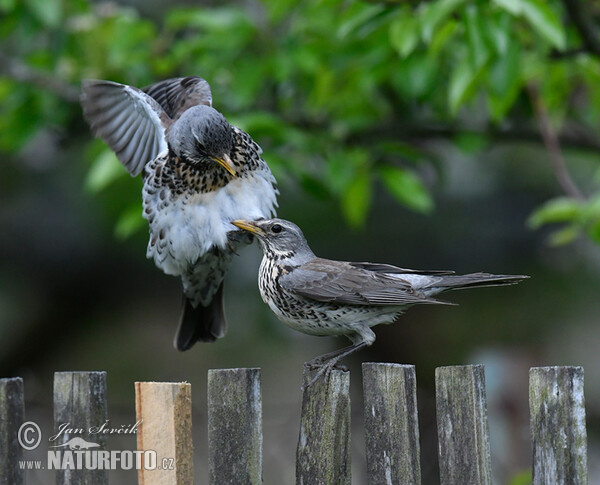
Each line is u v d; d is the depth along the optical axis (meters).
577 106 13.23
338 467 6.30
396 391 6.11
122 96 8.51
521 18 10.49
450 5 9.62
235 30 12.20
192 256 8.34
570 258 18.97
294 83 12.98
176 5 16.92
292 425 16.67
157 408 6.25
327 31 12.17
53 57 12.50
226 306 18.69
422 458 15.41
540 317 18.70
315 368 7.80
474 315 19.14
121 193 17.92
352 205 12.41
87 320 19.59
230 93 12.32
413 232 18.52
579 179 18.08
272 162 11.11
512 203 18.56
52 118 12.94
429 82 11.41
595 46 10.91
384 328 19.25
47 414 17.11
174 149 8.05
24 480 6.35
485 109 13.55
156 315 19.73
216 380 6.30
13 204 18.38
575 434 5.88
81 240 18.70
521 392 15.74
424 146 14.39
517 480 10.35
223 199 8.24
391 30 10.59
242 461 6.22
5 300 18.94
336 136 12.60
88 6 12.80
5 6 11.78
